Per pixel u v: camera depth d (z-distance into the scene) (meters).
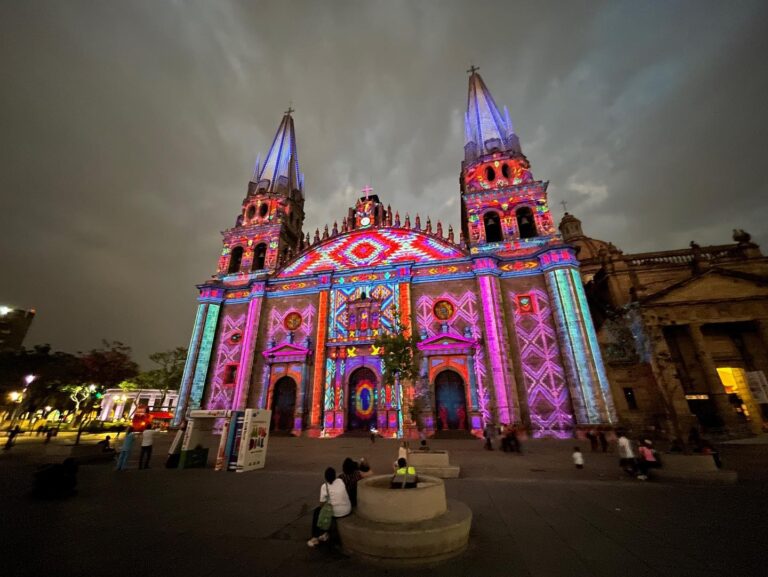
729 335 25.20
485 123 40.47
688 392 24.11
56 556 5.49
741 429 20.86
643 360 24.48
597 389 23.33
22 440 27.44
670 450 15.95
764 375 23.50
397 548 5.32
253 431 14.31
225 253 38.72
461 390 27.00
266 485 10.98
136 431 38.44
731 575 4.72
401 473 7.31
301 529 6.86
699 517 7.32
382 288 31.33
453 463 15.23
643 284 28.39
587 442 21.45
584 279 36.69
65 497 9.38
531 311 27.53
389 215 35.78
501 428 23.72
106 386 29.16
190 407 30.80
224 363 32.47
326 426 27.66
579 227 43.66
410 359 18.41
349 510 6.50
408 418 25.92
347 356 29.56
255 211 42.09
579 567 5.06
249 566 5.20
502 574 4.91
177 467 14.43
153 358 56.84
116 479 12.05
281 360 30.50
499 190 33.34
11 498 9.25
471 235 32.44
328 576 4.89
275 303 33.78
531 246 30.27
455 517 6.12
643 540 6.07
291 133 52.16
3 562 5.22
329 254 35.03
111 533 6.60
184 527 6.96
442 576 4.86
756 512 7.57
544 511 7.97
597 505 8.41
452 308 29.38
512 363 26.23
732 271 24.16
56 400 41.16
